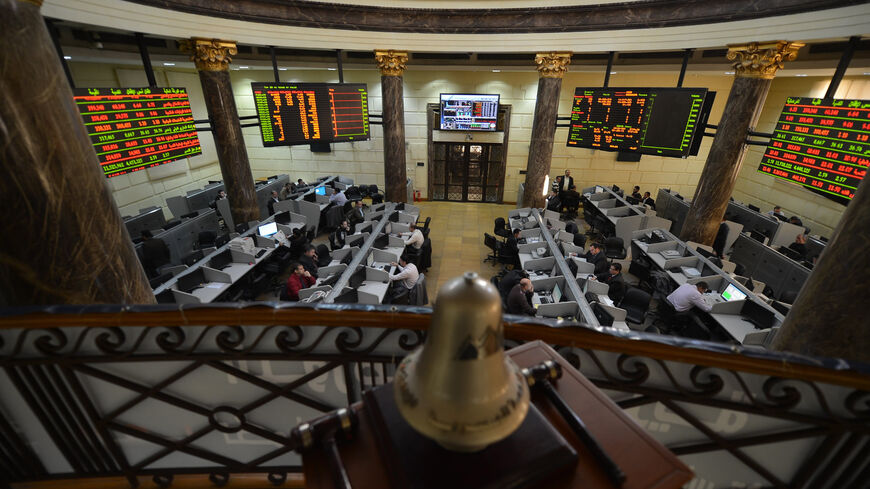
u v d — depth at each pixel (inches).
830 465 52.5
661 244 319.0
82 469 71.6
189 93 501.7
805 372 45.4
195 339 57.6
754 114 265.0
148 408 65.6
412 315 52.2
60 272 79.0
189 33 258.8
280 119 319.9
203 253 304.5
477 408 24.9
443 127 499.5
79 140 82.4
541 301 250.1
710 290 261.4
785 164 248.4
